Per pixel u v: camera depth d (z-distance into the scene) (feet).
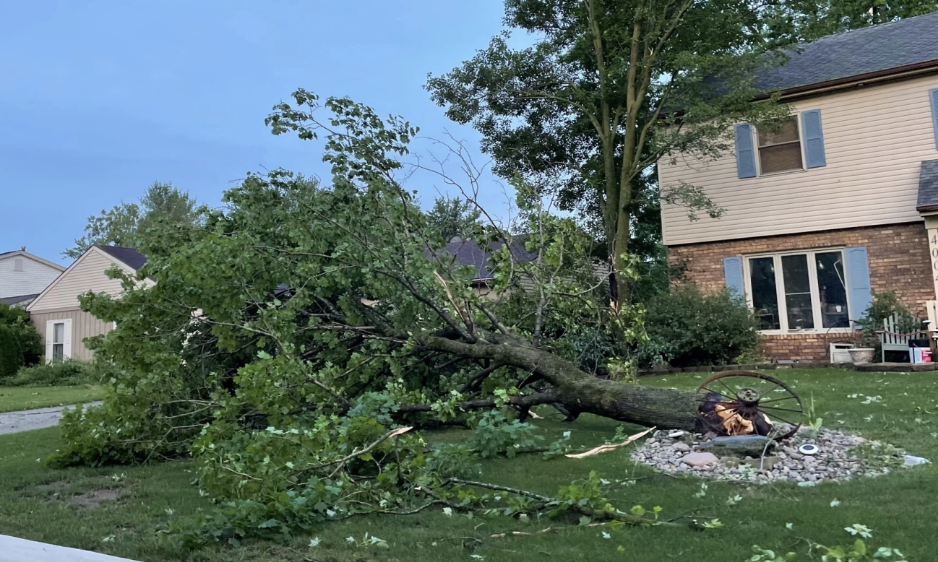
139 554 12.30
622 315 30.19
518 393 23.08
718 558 10.83
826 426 20.70
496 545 12.06
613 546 11.66
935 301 39.47
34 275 112.78
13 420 38.27
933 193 39.91
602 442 21.42
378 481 14.66
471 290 23.41
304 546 12.44
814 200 47.01
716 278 50.14
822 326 46.52
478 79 53.26
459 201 26.45
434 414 22.03
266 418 21.29
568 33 55.06
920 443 18.25
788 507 13.30
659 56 51.39
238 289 20.94
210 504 15.85
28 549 11.16
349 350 24.29
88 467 20.97
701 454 17.61
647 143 55.31
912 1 71.92
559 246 26.68
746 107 44.04
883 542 11.16
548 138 58.85
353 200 24.06
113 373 21.77
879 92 45.24
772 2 50.67
